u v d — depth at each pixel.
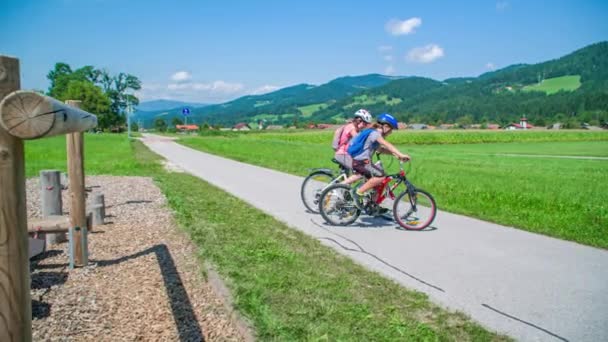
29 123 1.86
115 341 3.46
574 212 8.97
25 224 1.95
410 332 3.59
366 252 6.06
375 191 7.68
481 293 4.62
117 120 99.31
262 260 5.33
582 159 31.70
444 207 9.61
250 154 26.25
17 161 1.92
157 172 16.19
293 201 10.06
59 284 4.61
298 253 5.71
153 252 5.74
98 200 7.27
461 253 6.09
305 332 3.53
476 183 13.55
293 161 21.05
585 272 5.36
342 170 8.45
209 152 29.64
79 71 96.31
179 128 118.50
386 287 4.62
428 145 63.09
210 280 4.68
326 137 62.44
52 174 6.39
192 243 6.06
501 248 6.38
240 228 6.98
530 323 3.94
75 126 2.44
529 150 47.53
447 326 3.79
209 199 9.69
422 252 6.11
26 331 1.95
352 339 3.44
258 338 3.42
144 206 8.96
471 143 68.62
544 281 5.02
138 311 4.00
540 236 7.14
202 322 3.81
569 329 3.83
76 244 5.10
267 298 4.18
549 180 15.51
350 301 4.21
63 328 3.65
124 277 4.83
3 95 1.87
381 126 7.77
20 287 1.92
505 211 9.07
